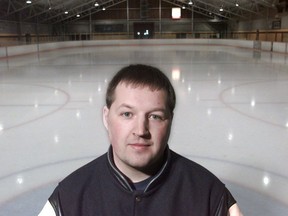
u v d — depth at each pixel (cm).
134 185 77
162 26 3206
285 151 308
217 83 741
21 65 1209
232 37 3269
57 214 77
